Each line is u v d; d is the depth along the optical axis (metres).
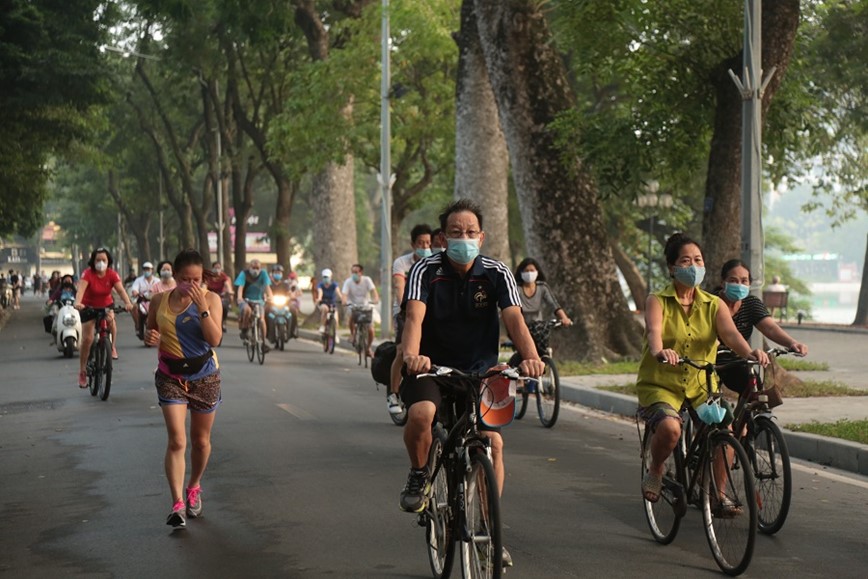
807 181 91.62
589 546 18.16
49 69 93.44
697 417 17.86
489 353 15.16
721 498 16.69
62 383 46.22
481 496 14.12
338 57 83.06
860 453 25.36
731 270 21.22
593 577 16.28
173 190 154.12
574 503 21.56
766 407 19.80
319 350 66.88
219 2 93.56
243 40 102.62
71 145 116.19
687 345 18.00
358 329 55.28
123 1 103.31
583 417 35.38
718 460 16.83
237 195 128.12
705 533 17.53
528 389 34.09
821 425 28.86
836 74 78.06
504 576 16.30
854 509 21.20
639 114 46.78
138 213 199.75
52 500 22.23
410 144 87.50
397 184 90.00
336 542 18.39
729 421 17.56
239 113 115.44
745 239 37.22
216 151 134.00
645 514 19.30
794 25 40.97
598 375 44.56
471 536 14.02
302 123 85.12
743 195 37.31
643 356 18.41
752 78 37.25
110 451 27.98
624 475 24.64
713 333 18.03
